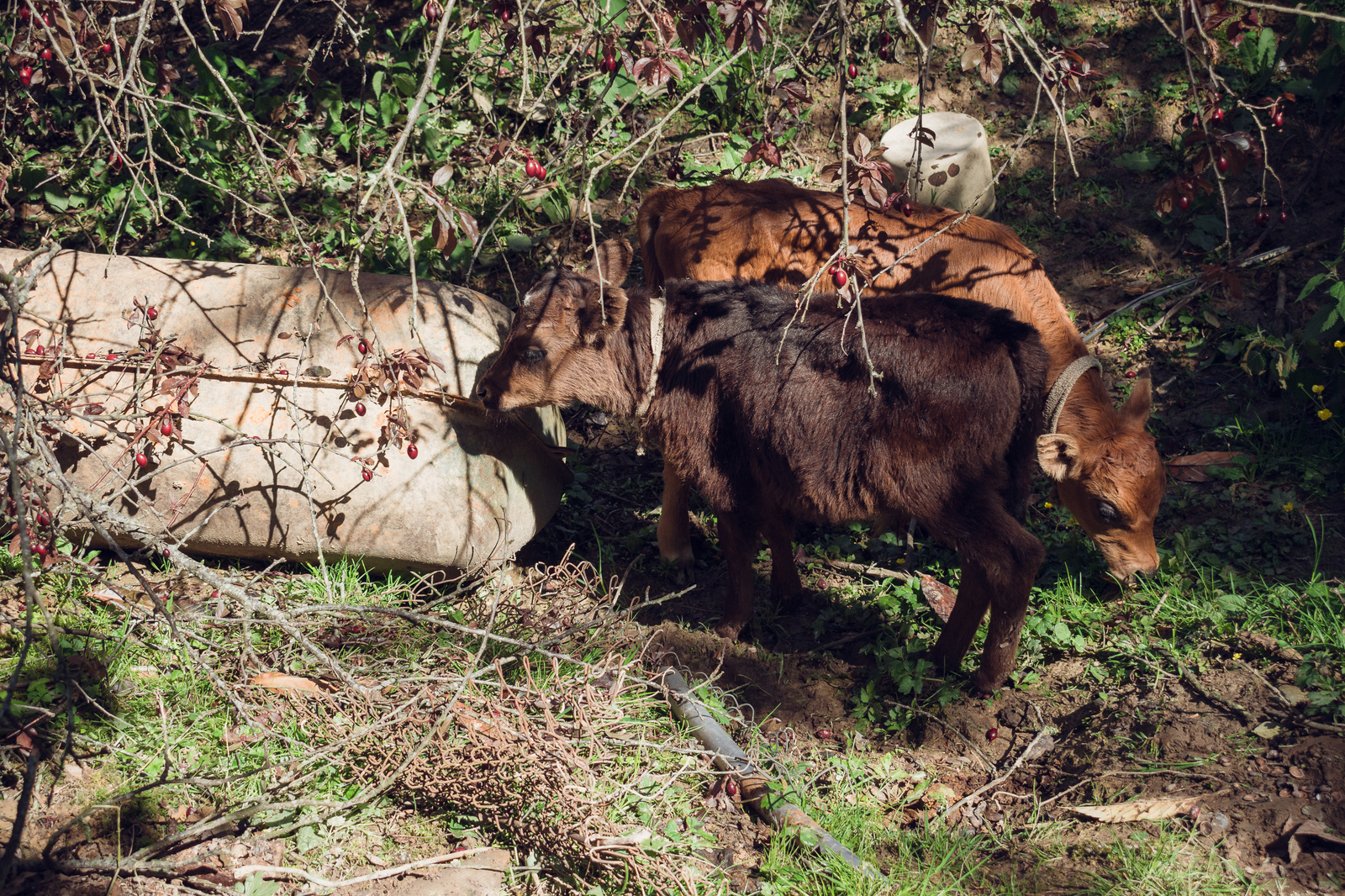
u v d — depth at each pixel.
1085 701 4.16
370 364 4.18
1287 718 3.81
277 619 3.55
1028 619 4.48
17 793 3.46
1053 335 4.50
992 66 3.54
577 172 6.82
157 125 4.22
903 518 4.20
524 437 4.58
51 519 3.78
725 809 3.70
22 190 6.56
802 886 3.32
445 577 4.51
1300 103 7.13
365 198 2.98
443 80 6.93
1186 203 3.91
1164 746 3.79
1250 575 4.59
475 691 3.62
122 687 3.84
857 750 4.06
